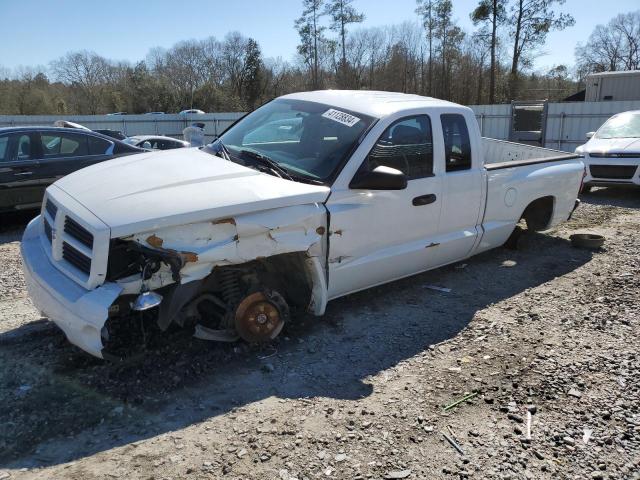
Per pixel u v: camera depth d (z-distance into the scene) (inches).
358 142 160.1
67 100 2650.1
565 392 132.4
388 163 166.9
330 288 161.2
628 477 103.3
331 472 101.7
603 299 194.4
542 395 131.0
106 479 98.0
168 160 156.6
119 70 2753.4
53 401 121.9
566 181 246.2
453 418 120.8
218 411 120.9
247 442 109.9
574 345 157.8
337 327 167.2
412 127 176.2
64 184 145.3
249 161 162.9
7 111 2218.3
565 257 247.6
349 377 138.0
